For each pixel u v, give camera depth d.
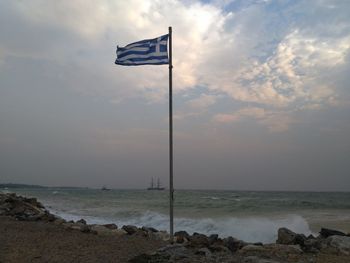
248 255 11.20
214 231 20.20
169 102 12.27
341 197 81.12
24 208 24.50
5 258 9.87
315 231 20.16
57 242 12.49
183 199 62.19
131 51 12.82
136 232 15.57
